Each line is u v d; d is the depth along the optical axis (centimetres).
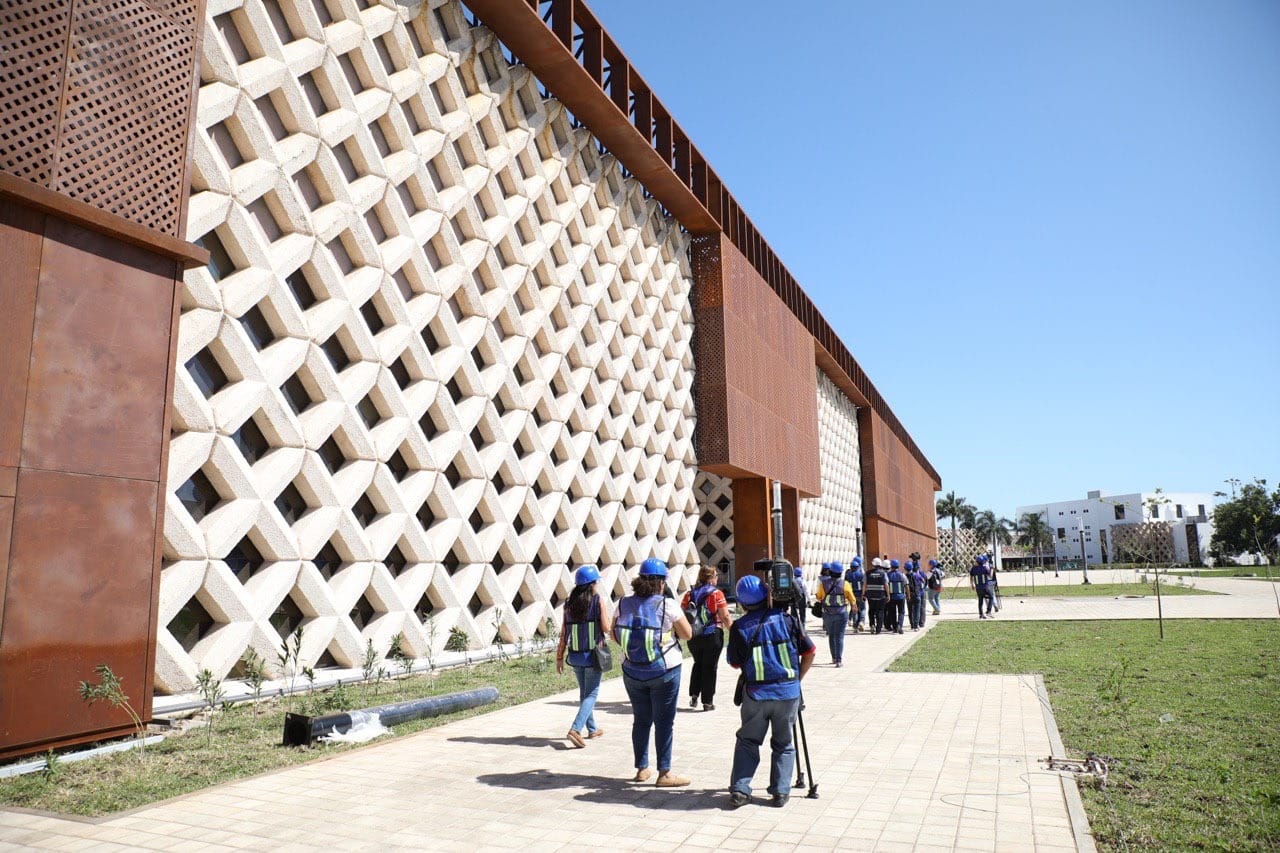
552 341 1961
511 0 1706
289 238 1272
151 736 852
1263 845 500
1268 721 869
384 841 535
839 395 4966
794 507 3441
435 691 1180
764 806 606
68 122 816
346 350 1394
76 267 817
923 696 1085
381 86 1484
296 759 766
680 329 2698
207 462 1116
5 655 728
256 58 1245
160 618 1012
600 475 2130
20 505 748
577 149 2152
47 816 591
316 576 1264
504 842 531
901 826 551
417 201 1577
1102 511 13100
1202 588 4475
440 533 1546
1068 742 793
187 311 1110
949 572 9825
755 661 605
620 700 1135
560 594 1962
